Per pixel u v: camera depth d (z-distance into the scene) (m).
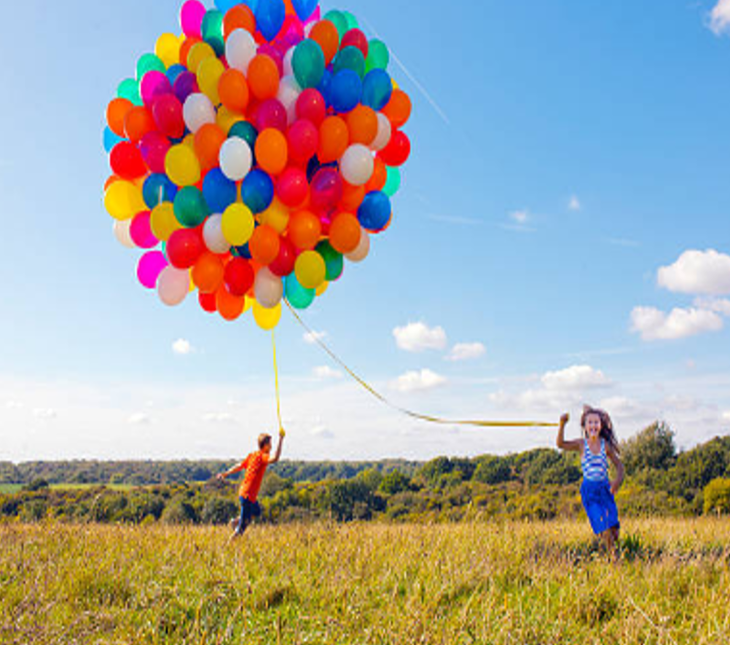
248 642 3.27
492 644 3.33
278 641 3.21
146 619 3.54
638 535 6.51
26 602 3.68
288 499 29.80
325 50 5.42
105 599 4.02
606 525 5.72
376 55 5.98
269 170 5.01
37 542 5.94
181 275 5.70
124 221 6.20
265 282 5.51
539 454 33.78
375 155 6.21
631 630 3.49
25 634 3.11
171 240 5.26
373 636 3.34
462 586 4.48
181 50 5.65
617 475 5.92
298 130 4.98
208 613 3.78
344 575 4.44
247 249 5.48
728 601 4.02
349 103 5.24
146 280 6.15
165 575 4.64
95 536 6.41
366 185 5.93
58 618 3.58
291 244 5.49
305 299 5.85
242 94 4.97
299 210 5.35
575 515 11.31
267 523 7.98
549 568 4.93
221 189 5.02
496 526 7.11
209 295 6.24
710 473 24.92
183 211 5.11
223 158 4.86
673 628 3.56
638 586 4.51
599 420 5.96
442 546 5.75
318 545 5.86
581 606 3.98
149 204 5.53
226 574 4.68
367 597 4.17
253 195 4.96
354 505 30.23
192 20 5.88
